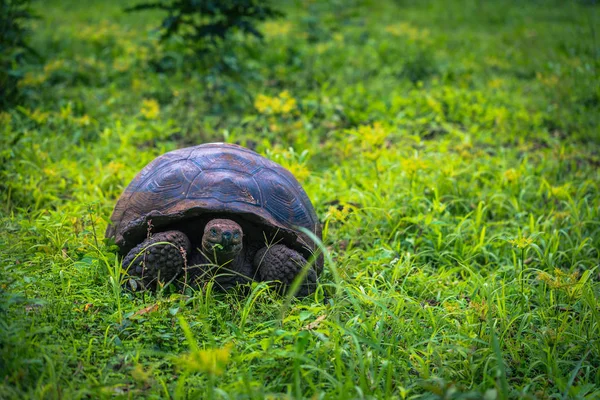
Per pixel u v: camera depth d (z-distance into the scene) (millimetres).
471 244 4105
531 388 2615
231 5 7258
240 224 3197
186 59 7516
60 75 7320
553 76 7496
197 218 3186
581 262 3961
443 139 6012
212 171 3260
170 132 5770
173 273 3143
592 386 2564
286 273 3137
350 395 2326
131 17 11867
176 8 7258
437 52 9594
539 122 6578
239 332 2742
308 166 5238
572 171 5262
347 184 4883
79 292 3023
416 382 2518
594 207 4426
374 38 10570
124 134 5586
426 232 4125
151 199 3236
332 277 3469
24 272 3021
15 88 6137
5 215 3936
